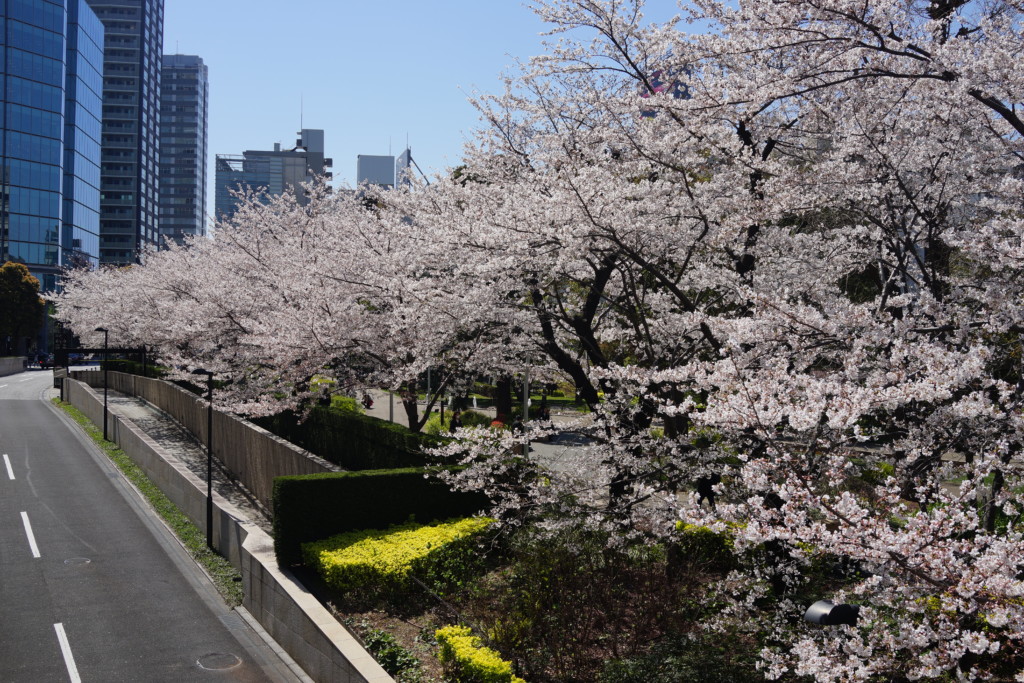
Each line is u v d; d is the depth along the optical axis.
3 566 14.70
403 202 16.02
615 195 10.09
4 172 83.50
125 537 16.91
